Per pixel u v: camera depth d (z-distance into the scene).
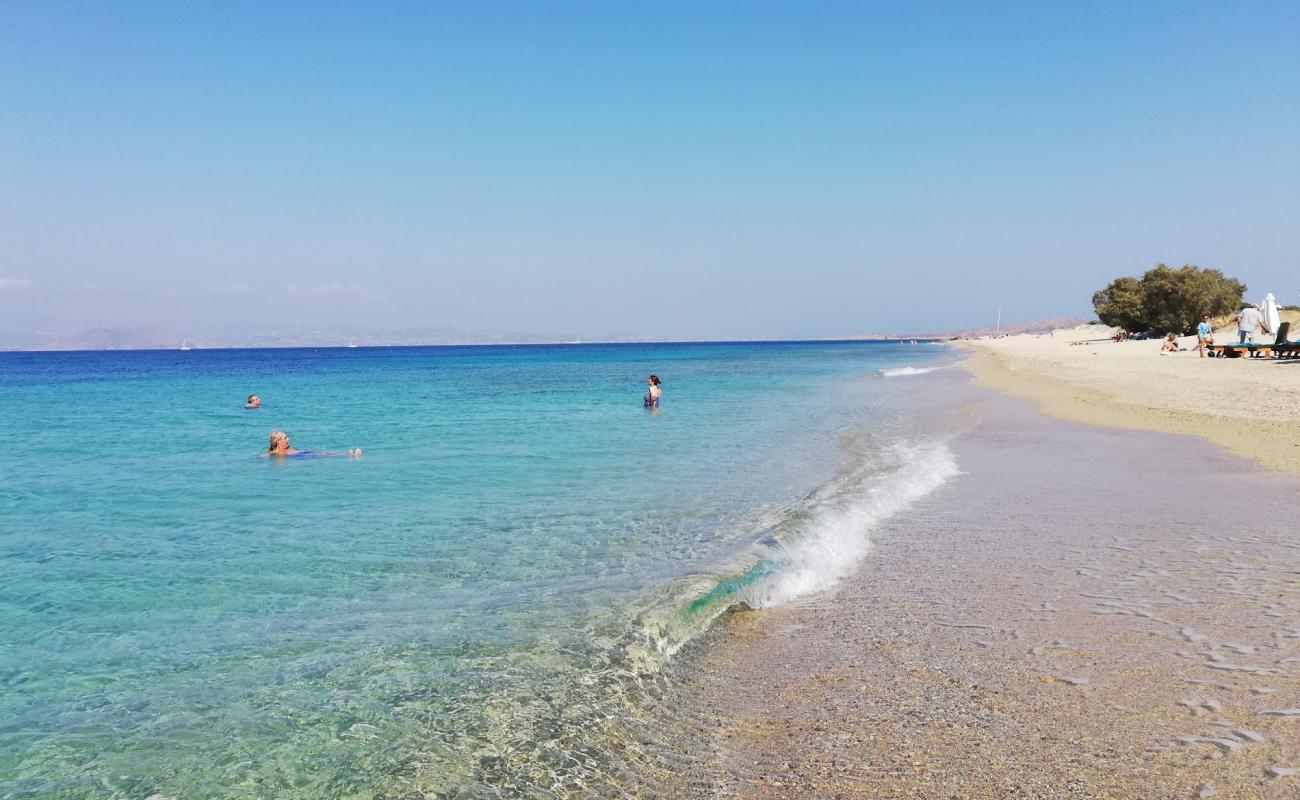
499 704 5.14
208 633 6.52
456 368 87.12
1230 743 4.24
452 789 4.14
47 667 5.82
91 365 113.62
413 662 5.82
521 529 10.16
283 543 9.55
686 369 73.06
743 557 8.60
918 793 3.92
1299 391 23.91
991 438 18.48
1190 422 19.52
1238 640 5.80
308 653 6.02
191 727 4.84
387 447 18.97
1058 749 4.29
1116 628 6.18
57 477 14.91
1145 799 3.74
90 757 4.48
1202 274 82.62
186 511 11.59
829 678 5.53
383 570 8.34
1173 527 9.55
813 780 4.14
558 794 4.09
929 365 66.00
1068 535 9.34
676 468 15.07
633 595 7.32
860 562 8.53
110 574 8.27
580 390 43.47
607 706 5.12
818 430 21.16
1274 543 8.64
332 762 4.41
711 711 5.09
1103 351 64.56
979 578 7.76
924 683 5.33
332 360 136.00
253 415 29.55
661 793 4.08
